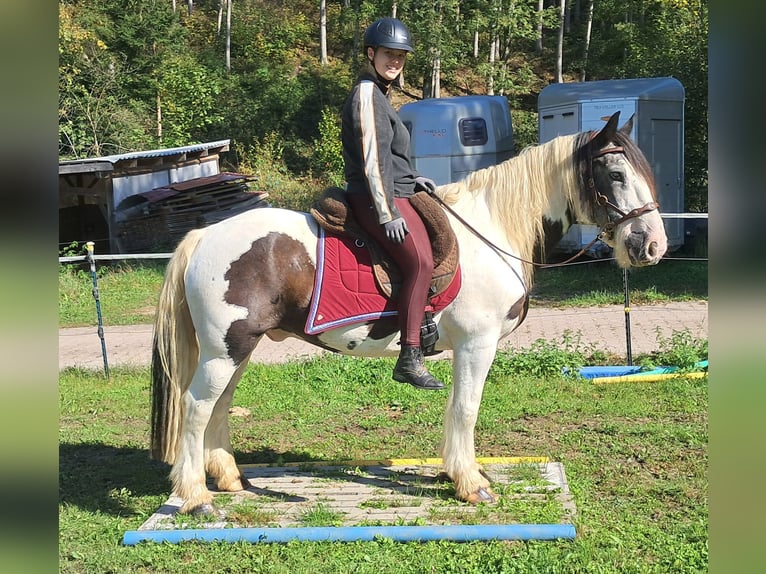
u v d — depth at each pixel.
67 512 4.27
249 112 27.50
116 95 25.70
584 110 13.21
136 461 5.28
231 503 4.29
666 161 13.36
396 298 3.85
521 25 27.56
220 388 3.87
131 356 9.02
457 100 15.51
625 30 28.95
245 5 35.84
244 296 3.77
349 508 4.20
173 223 16.58
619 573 3.41
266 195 19.05
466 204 4.20
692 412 6.00
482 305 3.98
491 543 3.73
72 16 27.47
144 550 3.71
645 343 8.58
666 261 14.27
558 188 4.13
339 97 28.95
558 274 13.89
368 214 3.80
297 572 3.48
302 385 7.09
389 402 6.56
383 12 26.89
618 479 4.63
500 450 5.26
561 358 7.35
